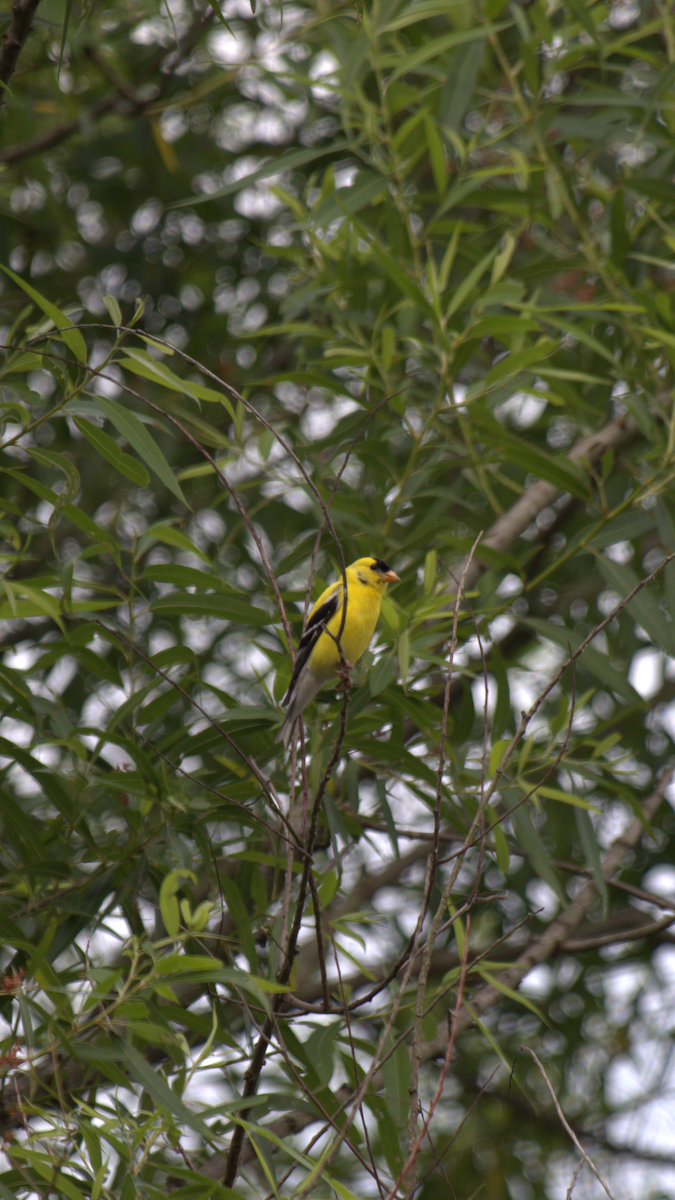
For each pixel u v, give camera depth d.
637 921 12.26
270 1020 5.72
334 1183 5.15
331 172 10.55
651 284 10.89
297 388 13.78
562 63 10.64
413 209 10.83
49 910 7.46
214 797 7.57
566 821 11.88
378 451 9.68
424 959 5.07
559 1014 12.23
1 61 6.76
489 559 9.22
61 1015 6.08
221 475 6.11
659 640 8.66
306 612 6.72
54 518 7.38
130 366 6.77
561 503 13.27
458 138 10.16
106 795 8.29
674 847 12.30
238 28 14.38
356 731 8.25
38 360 7.18
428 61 11.34
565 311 10.84
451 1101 11.98
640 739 12.10
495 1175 11.23
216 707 10.87
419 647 8.03
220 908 7.11
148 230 15.50
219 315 15.27
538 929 12.30
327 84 10.38
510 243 9.52
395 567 10.69
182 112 15.41
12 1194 5.79
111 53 13.81
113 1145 5.51
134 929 7.71
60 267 14.95
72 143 15.05
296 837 5.83
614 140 10.62
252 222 15.24
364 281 9.96
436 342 9.40
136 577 7.76
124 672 10.49
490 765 8.09
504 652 12.38
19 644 12.55
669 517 9.11
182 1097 6.21
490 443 9.26
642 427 9.32
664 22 10.77
